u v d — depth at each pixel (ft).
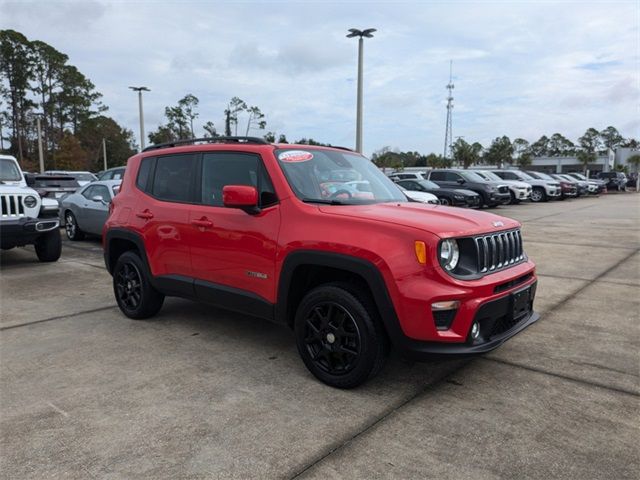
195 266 14.60
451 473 8.39
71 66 244.83
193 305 19.26
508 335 11.32
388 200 13.99
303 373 12.66
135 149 288.71
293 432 9.75
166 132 171.32
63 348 14.56
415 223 10.72
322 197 12.82
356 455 8.94
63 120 247.50
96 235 36.47
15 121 235.81
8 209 25.61
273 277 12.46
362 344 11.02
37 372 12.78
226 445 9.29
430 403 10.96
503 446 9.21
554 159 291.38
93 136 254.68
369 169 15.66
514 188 78.43
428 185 62.49
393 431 9.77
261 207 12.89
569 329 15.97
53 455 8.96
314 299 11.75
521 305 11.90
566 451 9.03
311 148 14.53
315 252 11.46
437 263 10.19
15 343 14.99
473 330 10.48
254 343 14.94
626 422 10.09
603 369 12.82
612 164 275.39
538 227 45.37
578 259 28.45
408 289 10.23
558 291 20.88
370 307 11.06
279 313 12.55
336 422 10.13
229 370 12.88
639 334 15.48
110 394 11.47
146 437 9.57
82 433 9.73
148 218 16.08
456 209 12.93
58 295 21.01
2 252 32.83
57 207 28.45
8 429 9.89
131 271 17.30
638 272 24.67
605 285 21.90
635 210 65.92
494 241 11.42
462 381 12.12
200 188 14.76
